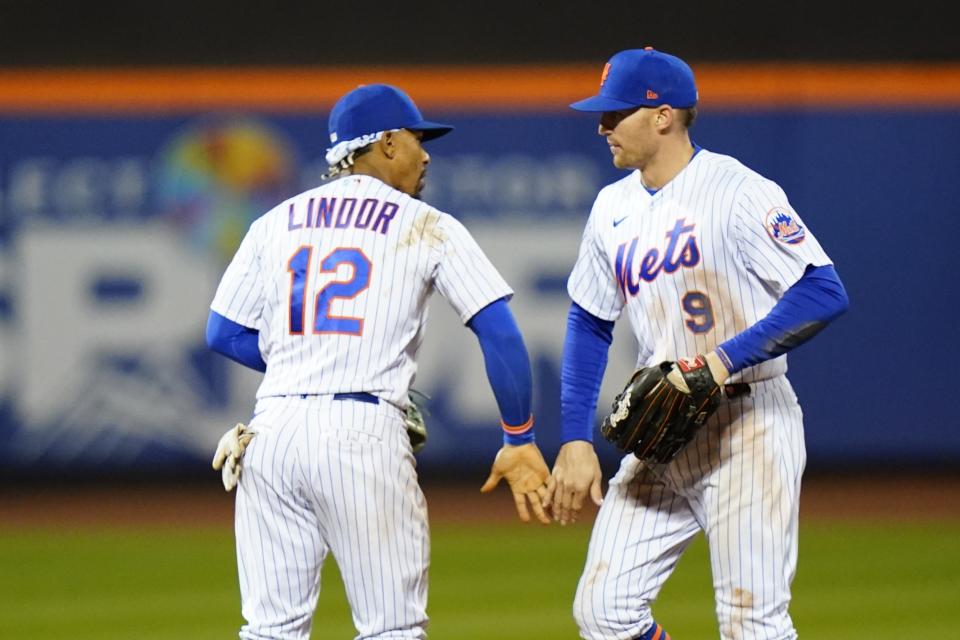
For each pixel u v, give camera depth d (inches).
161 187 1467.8
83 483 1489.9
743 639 527.2
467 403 1480.1
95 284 1464.1
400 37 1526.8
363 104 538.0
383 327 505.4
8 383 1461.6
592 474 568.7
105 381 1469.0
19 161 1459.2
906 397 1514.5
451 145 1494.8
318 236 518.9
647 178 543.2
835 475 1537.9
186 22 1499.8
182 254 1470.2
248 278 535.8
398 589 500.4
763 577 522.9
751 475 524.4
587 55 1535.4
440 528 1279.5
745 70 1494.8
